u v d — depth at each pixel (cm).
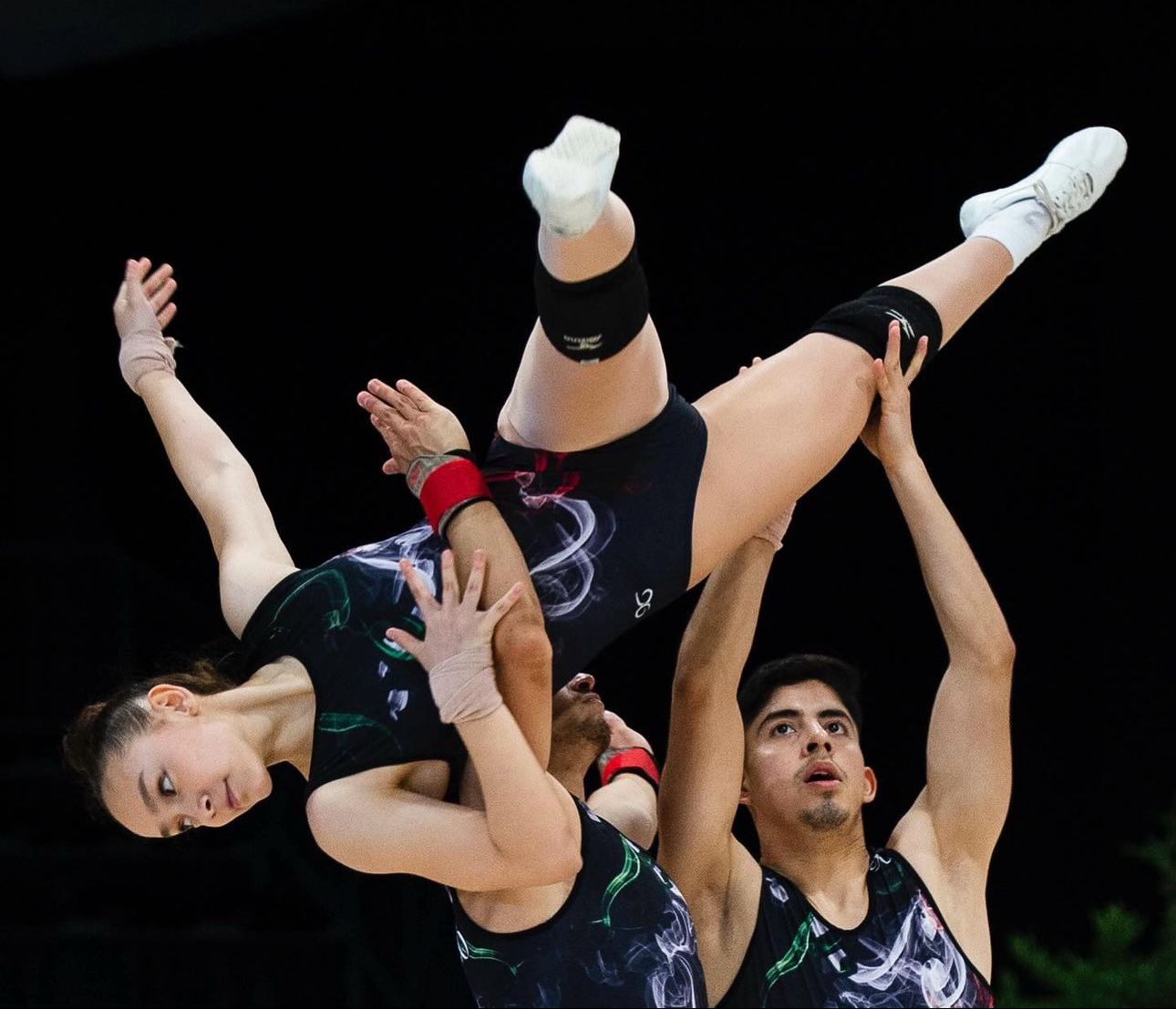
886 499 2470
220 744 916
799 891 1129
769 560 1151
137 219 2662
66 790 2580
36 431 2714
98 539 2728
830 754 1149
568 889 905
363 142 2592
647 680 2477
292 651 918
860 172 2442
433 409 874
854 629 2441
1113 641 2316
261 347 2636
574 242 782
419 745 868
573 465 879
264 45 2511
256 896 2516
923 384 2433
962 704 1145
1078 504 2364
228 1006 2389
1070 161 1082
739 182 2480
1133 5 2236
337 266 2625
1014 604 2378
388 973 2416
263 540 984
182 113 2598
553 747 1089
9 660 2634
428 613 839
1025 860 2314
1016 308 2395
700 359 2478
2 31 2439
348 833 848
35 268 2697
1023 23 2295
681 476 880
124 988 2377
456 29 2456
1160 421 2284
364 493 2598
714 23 2392
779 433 911
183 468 1023
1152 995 1711
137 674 1084
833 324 971
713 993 1092
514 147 2548
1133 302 2295
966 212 1085
